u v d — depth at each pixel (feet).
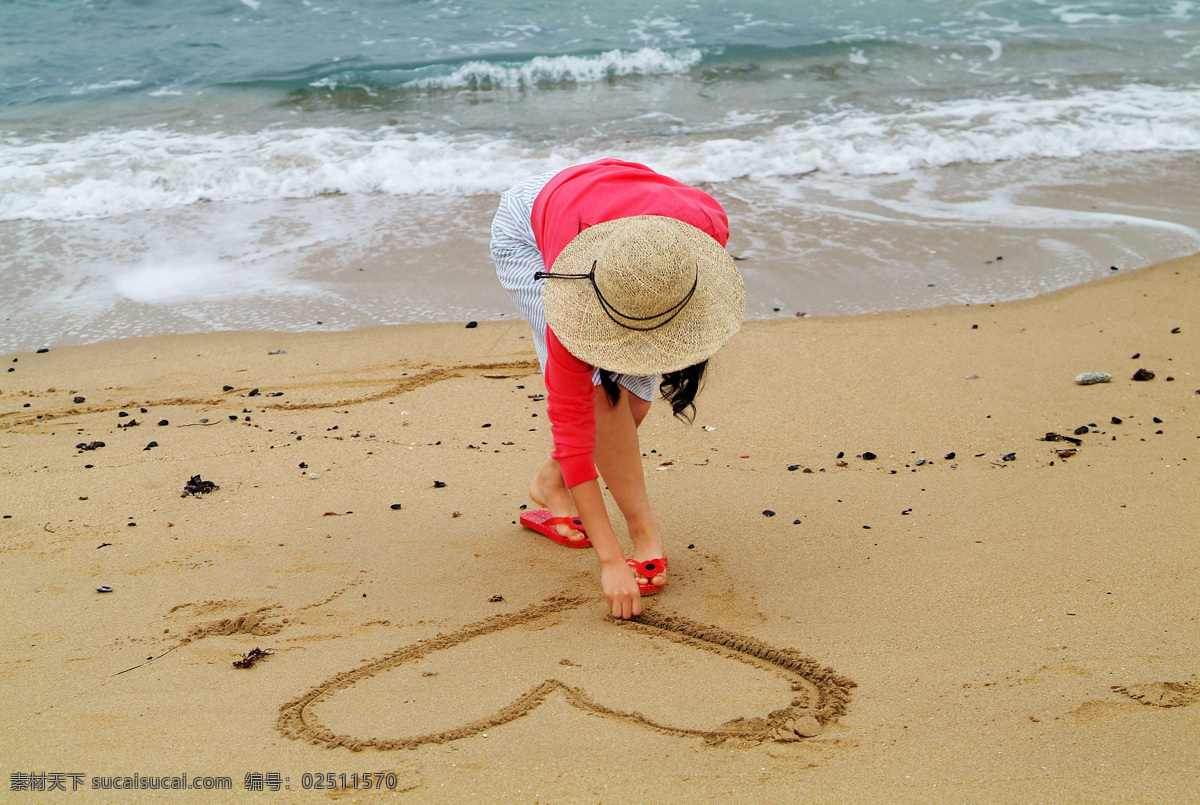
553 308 7.48
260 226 22.02
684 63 33.01
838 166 24.85
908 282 18.43
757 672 7.91
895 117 27.61
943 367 14.84
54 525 10.83
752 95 30.35
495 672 7.98
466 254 20.33
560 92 31.30
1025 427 12.69
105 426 13.70
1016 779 6.35
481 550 10.23
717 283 7.57
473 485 11.84
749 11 38.99
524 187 9.25
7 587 9.50
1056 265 18.88
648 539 9.32
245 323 17.42
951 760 6.59
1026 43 34.24
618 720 7.27
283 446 12.98
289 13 39.04
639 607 8.71
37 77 32.30
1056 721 6.93
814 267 19.19
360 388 14.90
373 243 20.97
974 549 9.70
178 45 35.50
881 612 8.67
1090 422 12.68
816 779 6.47
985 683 7.48
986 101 28.73
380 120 28.63
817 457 12.24
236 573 9.77
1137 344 15.20
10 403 14.49
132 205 23.25
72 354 16.30
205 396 14.67
